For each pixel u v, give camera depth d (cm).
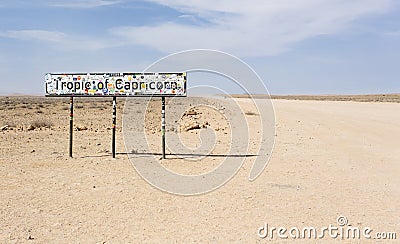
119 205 932
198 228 788
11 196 984
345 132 2441
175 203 957
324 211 900
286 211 899
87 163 1417
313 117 3444
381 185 1143
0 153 1565
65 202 946
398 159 1570
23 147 1733
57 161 1441
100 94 1518
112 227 788
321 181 1190
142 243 711
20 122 3092
